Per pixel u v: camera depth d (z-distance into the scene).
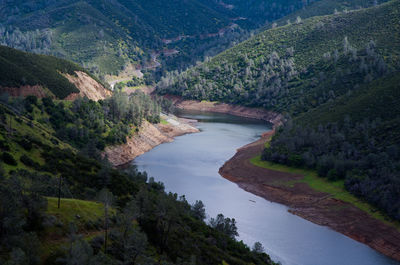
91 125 133.38
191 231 58.06
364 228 80.06
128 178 79.88
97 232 41.91
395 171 91.44
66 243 36.22
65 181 61.84
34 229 36.34
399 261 69.31
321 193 98.25
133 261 37.56
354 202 90.06
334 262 67.50
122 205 58.44
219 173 122.19
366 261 68.62
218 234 63.22
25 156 65.25
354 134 125.06
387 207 82.12
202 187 106.50
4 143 66.38
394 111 130.25
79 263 30.70
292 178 111.31
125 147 136.38
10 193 33.97
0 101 109.50
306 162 115.62
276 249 71.00
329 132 135.88
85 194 60.66
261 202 98.06
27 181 43.09
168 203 49.78
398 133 111.12
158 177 113.25
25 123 95.19
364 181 92.81
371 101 144.75
